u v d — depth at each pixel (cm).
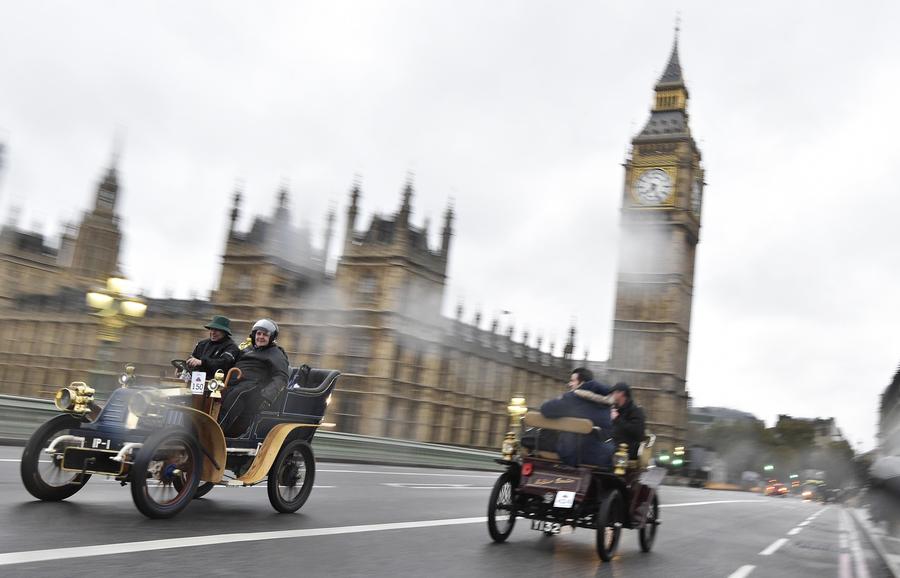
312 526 876
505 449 949
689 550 1116
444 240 7675
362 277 7206
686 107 11862
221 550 664
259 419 938
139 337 8294
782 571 991
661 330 11062
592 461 936
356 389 6938
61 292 9769
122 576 536
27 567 532
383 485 1698
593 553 965
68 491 878
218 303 7844
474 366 8269
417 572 678
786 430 17138
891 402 9075
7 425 1814
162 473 805
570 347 10831
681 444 11338
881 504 2027
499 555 837
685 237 11519
